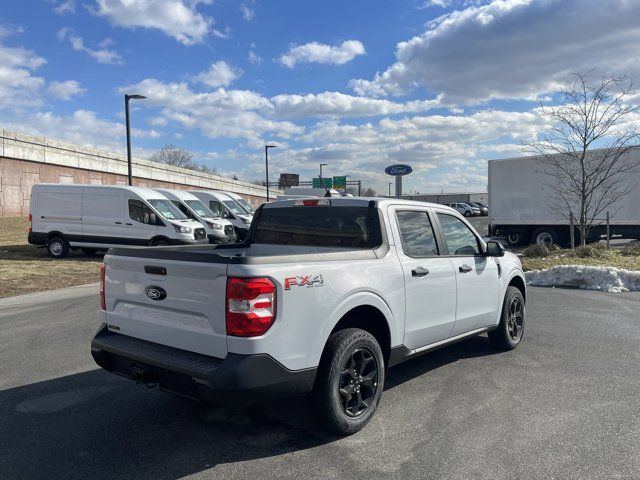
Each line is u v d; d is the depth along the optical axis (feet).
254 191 226.99
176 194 69.10
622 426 13.26
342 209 15.87
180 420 14.01
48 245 59.21
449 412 14.34
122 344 13.47
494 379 17.15
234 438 12.87
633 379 16.98
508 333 20.47
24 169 96.73
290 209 17.33
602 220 59.77
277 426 13.58
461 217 18.89
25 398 15.71
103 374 17.99
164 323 12.64
